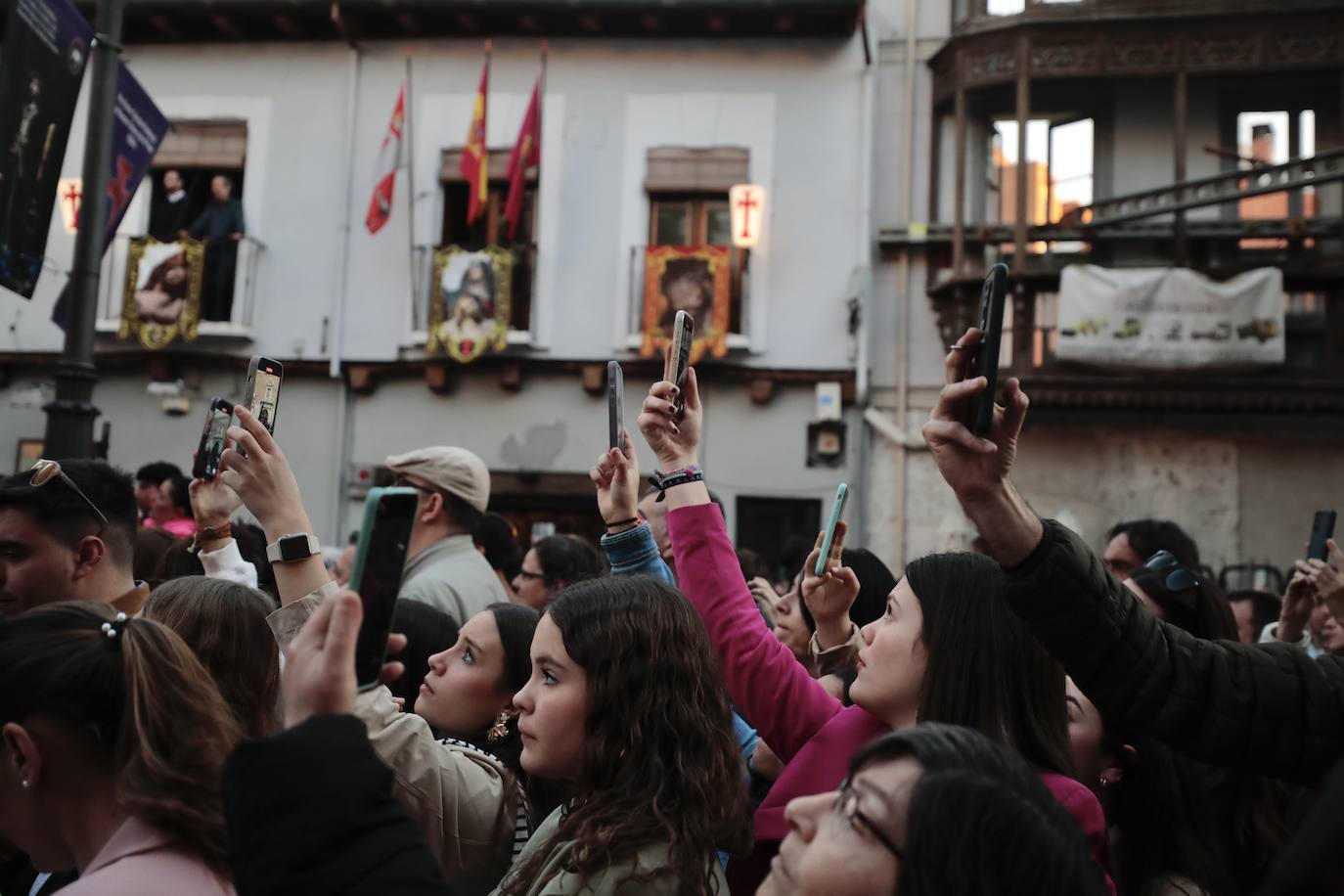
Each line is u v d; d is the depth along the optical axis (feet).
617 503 9.12
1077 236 40.06
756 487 41.57
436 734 9.57
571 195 42.80
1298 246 39.55
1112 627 5.92
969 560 7.32
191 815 5.44
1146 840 8.45
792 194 42.14
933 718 6.95
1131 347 38.70
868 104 41.81
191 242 42.80
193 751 5.67
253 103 44.45
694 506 8.76
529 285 42.83
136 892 5.08
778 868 4.34
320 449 43.16
